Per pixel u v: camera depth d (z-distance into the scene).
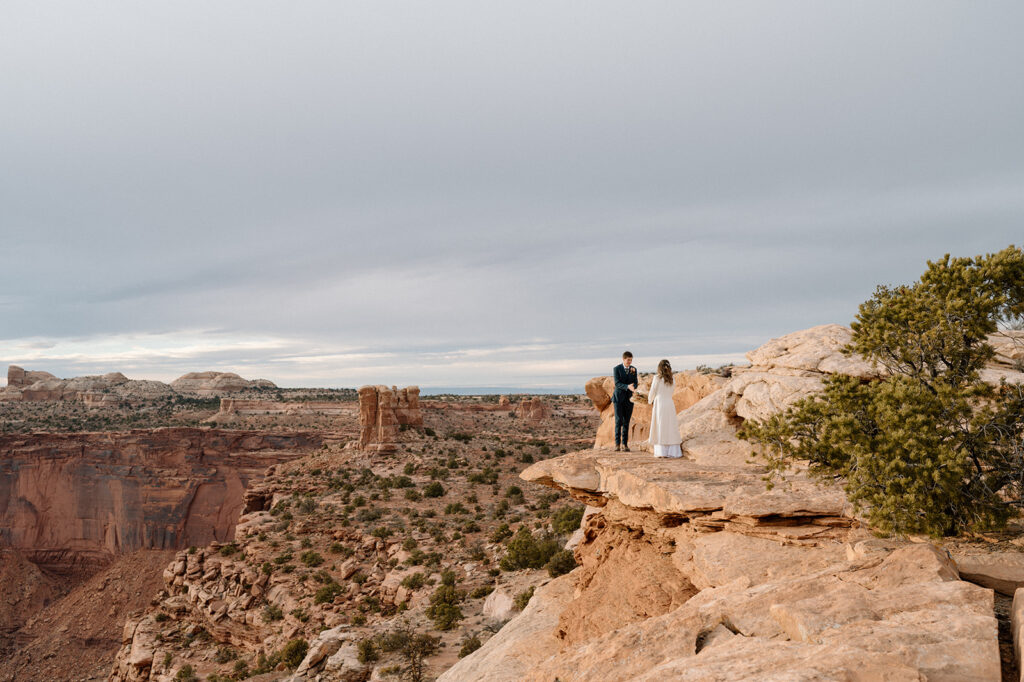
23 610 121.75
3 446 136.00
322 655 36.84
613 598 11.79
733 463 13.52
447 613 38.94
